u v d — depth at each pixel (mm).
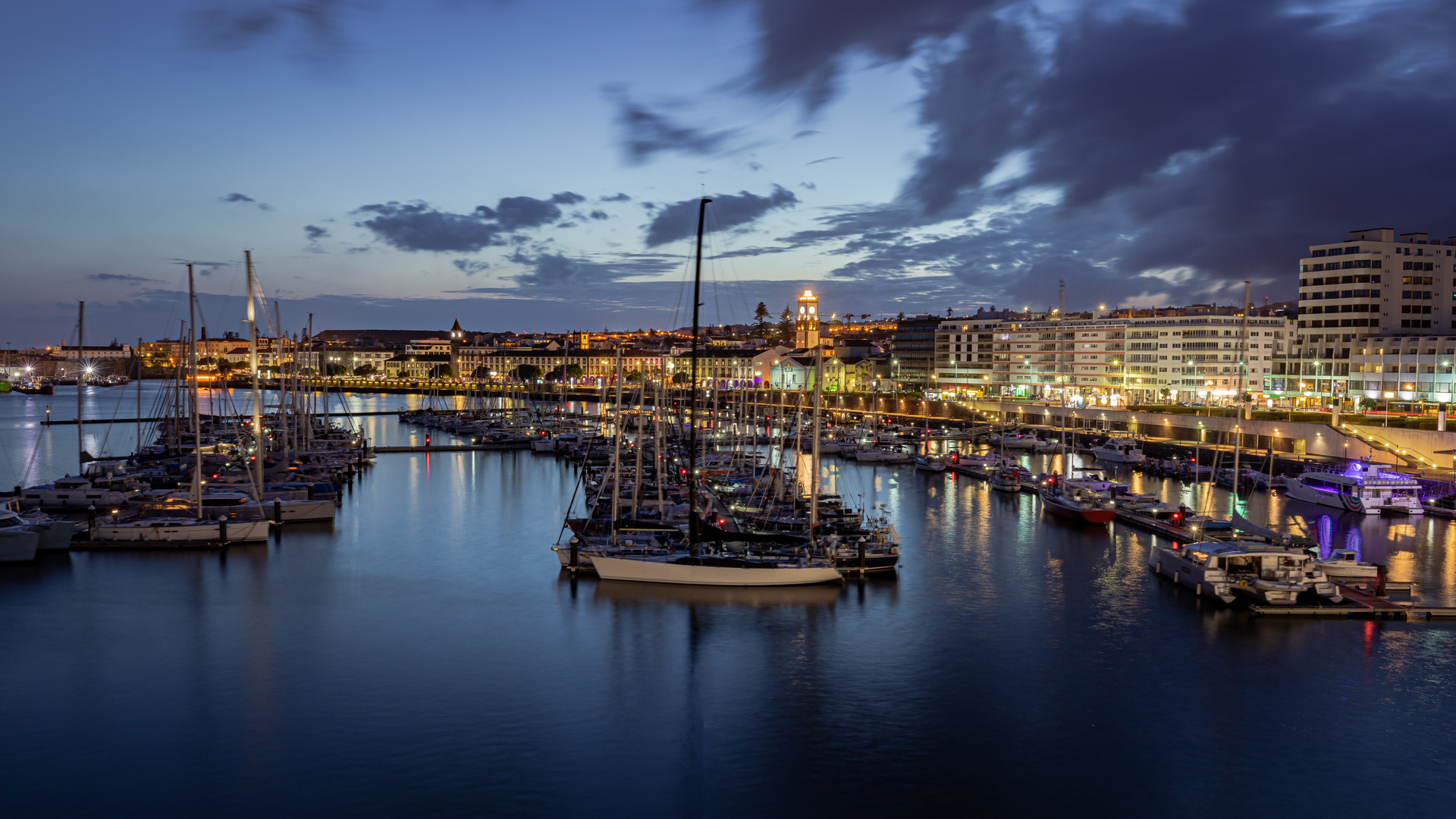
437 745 44125
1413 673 53469
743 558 70688
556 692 50406
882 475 138875
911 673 53469
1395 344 192750
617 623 61312
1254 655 56312
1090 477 121125
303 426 174625
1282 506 110312
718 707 48750
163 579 71375
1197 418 181375
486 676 52500
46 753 42875
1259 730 46562
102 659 54406
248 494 99375
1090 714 48219
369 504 109000
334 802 39125
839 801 39812
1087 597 68375
